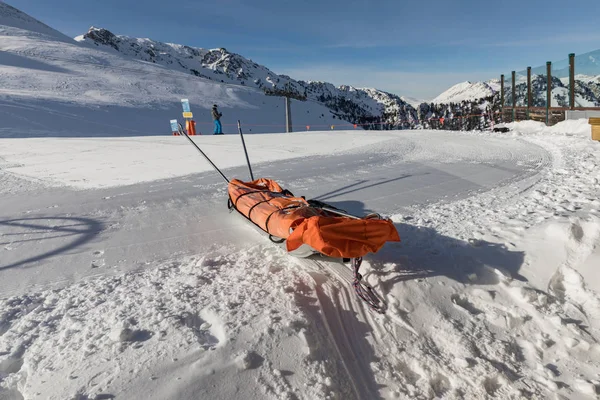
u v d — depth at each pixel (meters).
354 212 5.49
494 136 14.25
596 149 9.37
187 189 6.92
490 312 3.04
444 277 3.38
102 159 10.31
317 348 2.56
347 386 2.37
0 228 4.98
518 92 18.47
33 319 2.84
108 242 4.47
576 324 2.89
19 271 3.74
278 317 2.75
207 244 4.35
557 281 3.35
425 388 2.42
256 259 3.84
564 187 5.93
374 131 18.86
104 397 2.07
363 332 2.84
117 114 40.56
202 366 2.28
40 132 25.20
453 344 2.74
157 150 12.13
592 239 3.49
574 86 14.63
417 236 4.26
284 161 9.87
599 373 2.52
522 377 2.52
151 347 2.43
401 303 3.09
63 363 2.33
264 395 2.17
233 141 14.84
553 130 14.66
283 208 3.99
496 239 3.95
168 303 2.97
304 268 3.62
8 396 2.20
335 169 8.64
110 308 2.94
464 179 7.33
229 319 2.71
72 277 3.59
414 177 7.61
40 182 7.57
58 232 4.82
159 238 4.57
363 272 3.48
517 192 6.14
